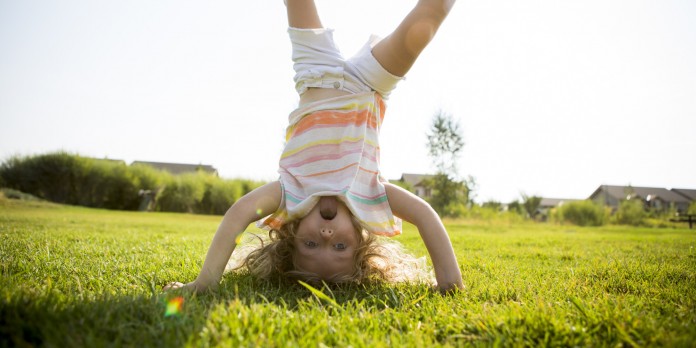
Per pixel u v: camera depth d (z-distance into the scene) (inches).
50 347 40.7
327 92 84.3
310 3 88.5
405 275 90.0
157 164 1611.7
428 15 77.2
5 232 169.9
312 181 79.2
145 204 853.8
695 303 66.2
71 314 48.8
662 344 45.9
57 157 827.4
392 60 81.7
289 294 71.7
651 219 920.9
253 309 52.3
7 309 47.4
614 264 112.3
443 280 78.1
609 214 947.3
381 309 65.1
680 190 1921.8
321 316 54.7
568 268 109.0
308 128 83.3
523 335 49.0
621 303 60.7
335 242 77.5
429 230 80.2
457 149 879.7
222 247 73.9
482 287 77.2
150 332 45.9
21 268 86.4
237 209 76.2
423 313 59.7
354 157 80.0
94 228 231.8
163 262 104.1
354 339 47.1
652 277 92.9
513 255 146.9
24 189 815.7
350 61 86.8
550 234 340.2
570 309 58.6
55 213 458.9
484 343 47.2
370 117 84.8
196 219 528.1
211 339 44.3
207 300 62.9
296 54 88.4
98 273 84.7
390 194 83.9
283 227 81.7
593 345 46.5
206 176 943.0
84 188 846.5
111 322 48.0
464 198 888.9
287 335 48.2
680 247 189.3
